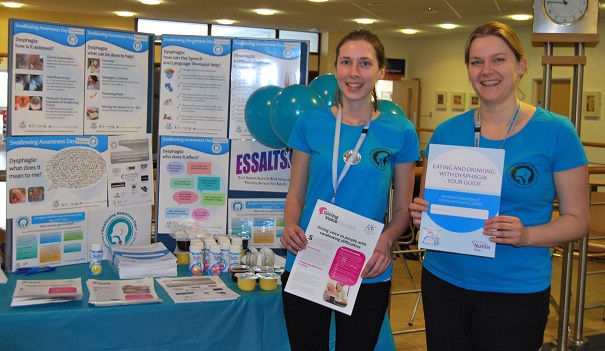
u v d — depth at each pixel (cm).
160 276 265
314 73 1412
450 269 185
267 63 301
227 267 275
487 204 175
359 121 198
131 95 287
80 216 277
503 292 177
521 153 175
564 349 372
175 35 294
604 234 438
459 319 184
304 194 208
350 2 943
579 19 329
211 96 299
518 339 175
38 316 215
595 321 462
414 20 1123
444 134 191
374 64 192
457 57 1354
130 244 293
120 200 288
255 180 304
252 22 1245
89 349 222
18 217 260
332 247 195
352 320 197
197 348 235
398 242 436
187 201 301
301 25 1260
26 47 257
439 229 179
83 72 272
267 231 307
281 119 260
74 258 278
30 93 259
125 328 225
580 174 171
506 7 934
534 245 168
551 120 175
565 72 1113
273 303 243
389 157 196
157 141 300
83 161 275
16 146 257
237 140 302
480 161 176
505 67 174
